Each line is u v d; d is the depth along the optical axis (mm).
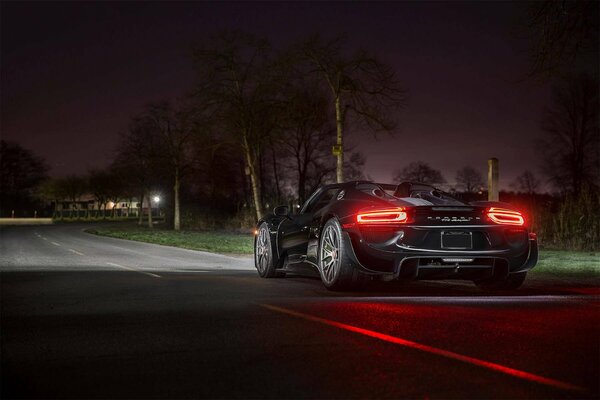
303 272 9250
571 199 18797
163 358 4297
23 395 3494
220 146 32250
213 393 3512
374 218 7445
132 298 7328
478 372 3893
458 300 6992
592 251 16234
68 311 6352
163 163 41250
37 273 11297
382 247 7371
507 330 5168
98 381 3762
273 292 7859
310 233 8695
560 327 5301
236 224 41188
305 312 6102
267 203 38281
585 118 42906
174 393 3518
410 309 6270
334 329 5230
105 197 92562
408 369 3963
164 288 8398
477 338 4859
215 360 4227
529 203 20047
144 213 102750
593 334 5016
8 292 8086
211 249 20906
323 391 3527
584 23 13078
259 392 3521
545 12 13305
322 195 9242
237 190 49969
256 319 5730
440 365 4059
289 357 4289
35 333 5180
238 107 28547
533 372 3889
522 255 7707
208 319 5766
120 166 44875
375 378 3770
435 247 7355
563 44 13305
